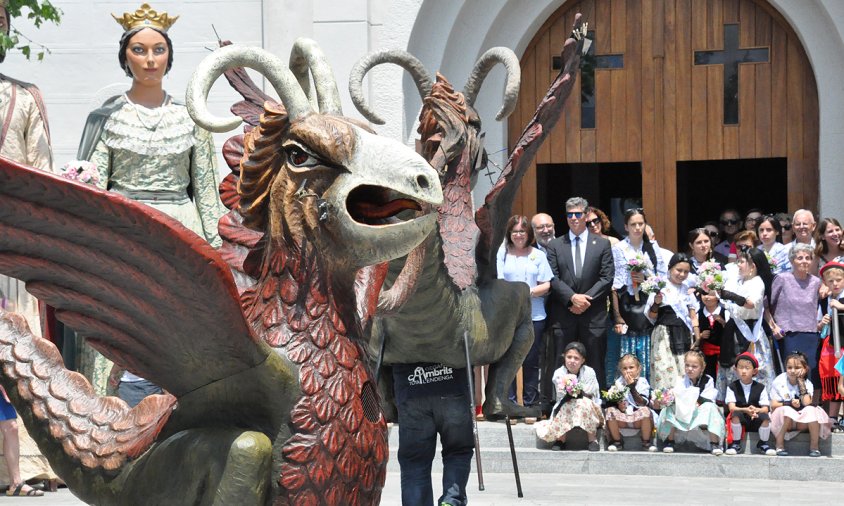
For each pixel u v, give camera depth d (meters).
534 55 12.72
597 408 10.34
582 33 6.63
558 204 13.41
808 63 12.30
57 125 11.96
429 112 6.93
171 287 3.51
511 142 12.75
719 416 10.16
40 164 8.36
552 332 10.80
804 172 12.34
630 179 13.19
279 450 3.61
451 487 6.46
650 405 10.41
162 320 3.60
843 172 11.86
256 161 3.80
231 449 3.51
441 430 6.52
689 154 12.59
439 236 6.09
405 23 11.82
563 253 10.84
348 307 3.79
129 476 3.76
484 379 11.06
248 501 3.51
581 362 10.43
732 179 14.54
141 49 7.52
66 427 3.92
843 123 11.88
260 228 3.85
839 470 9.74
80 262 3.53
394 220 3.86
